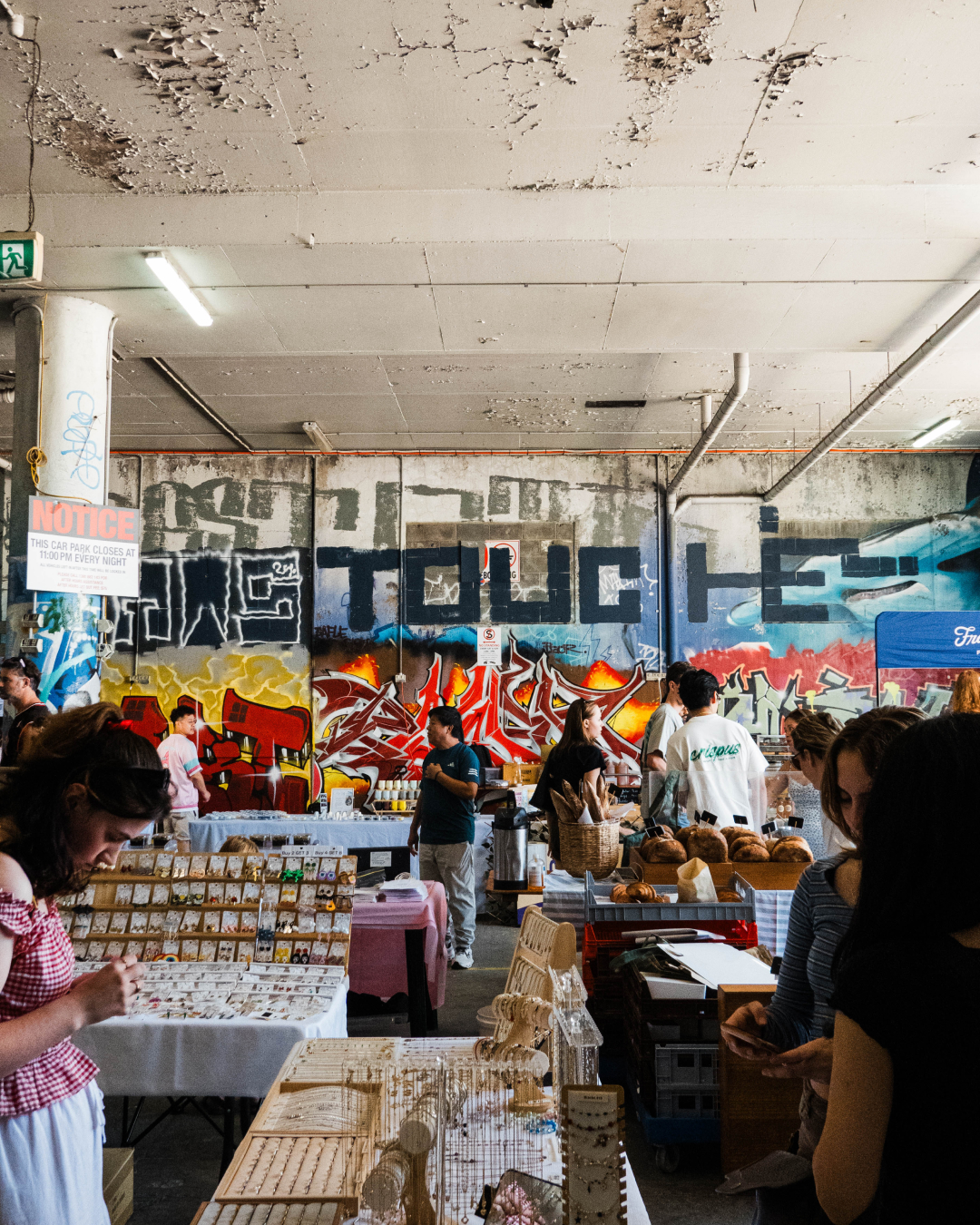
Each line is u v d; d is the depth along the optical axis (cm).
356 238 516
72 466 577
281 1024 265
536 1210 152
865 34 393
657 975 338
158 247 523
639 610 1039
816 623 1033
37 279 474
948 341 610
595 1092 144
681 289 569
